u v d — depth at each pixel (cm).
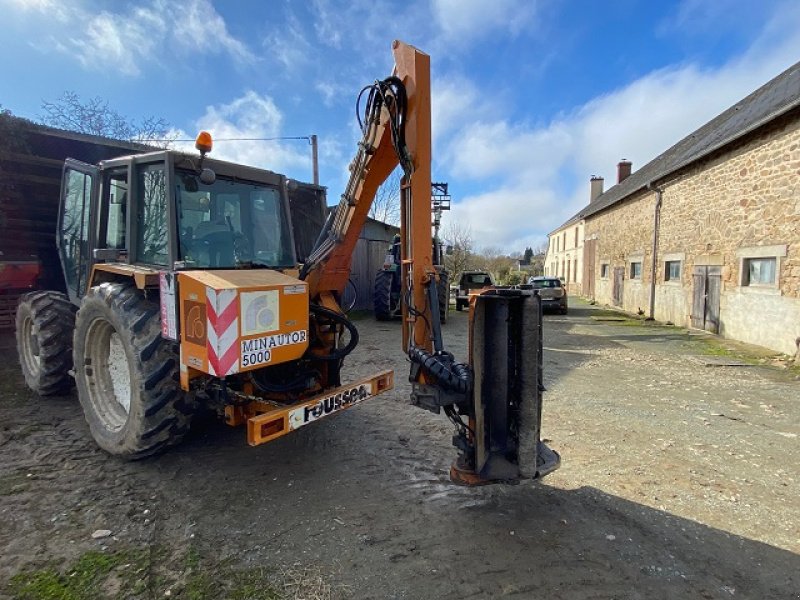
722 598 198
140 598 192
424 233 267
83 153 639
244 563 216
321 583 203
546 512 265
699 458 343
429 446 354
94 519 248
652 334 989
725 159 952
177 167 305
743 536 245
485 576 210
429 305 265
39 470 301
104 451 327
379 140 293
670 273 1235
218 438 359
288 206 380
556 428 402
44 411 404
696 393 517
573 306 1809
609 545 234
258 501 271
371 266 1316
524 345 232
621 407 463
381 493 283
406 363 638
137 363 286
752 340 852
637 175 2005
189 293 259
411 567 215
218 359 242
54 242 657
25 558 215
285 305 273
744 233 886
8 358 570
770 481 308
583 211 2681
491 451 251
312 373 328
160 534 237
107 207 367
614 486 298
